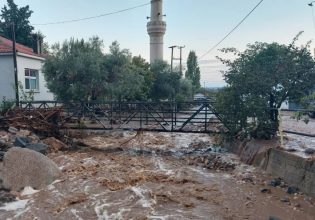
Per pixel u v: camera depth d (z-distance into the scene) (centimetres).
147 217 585
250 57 1062
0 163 824
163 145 1302
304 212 594
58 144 1188
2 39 2197
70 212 611
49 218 584
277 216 582
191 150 1195
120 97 1978
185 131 1168
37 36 2297
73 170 895
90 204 652
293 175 725
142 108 1326
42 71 1878
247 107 1005
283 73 978
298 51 999
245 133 1036
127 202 661
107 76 1906
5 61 1858
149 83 2628
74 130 1390
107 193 714
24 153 791
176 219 575
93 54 1859
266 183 761
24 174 753
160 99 2975
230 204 646
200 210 617
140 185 769
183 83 3450
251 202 652
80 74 1802
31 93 1756
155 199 675
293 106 1180
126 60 1984
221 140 1135
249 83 992
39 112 1301
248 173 848
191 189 739
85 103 1296
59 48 1881
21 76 1900
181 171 903
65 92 1828
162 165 978
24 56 1920
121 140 1386
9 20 3328
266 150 874
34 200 673
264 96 1016
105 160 1032
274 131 1003
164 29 3544
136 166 959
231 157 1035
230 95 1028
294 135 1100
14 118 1249
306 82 966
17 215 597
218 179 823
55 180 802
